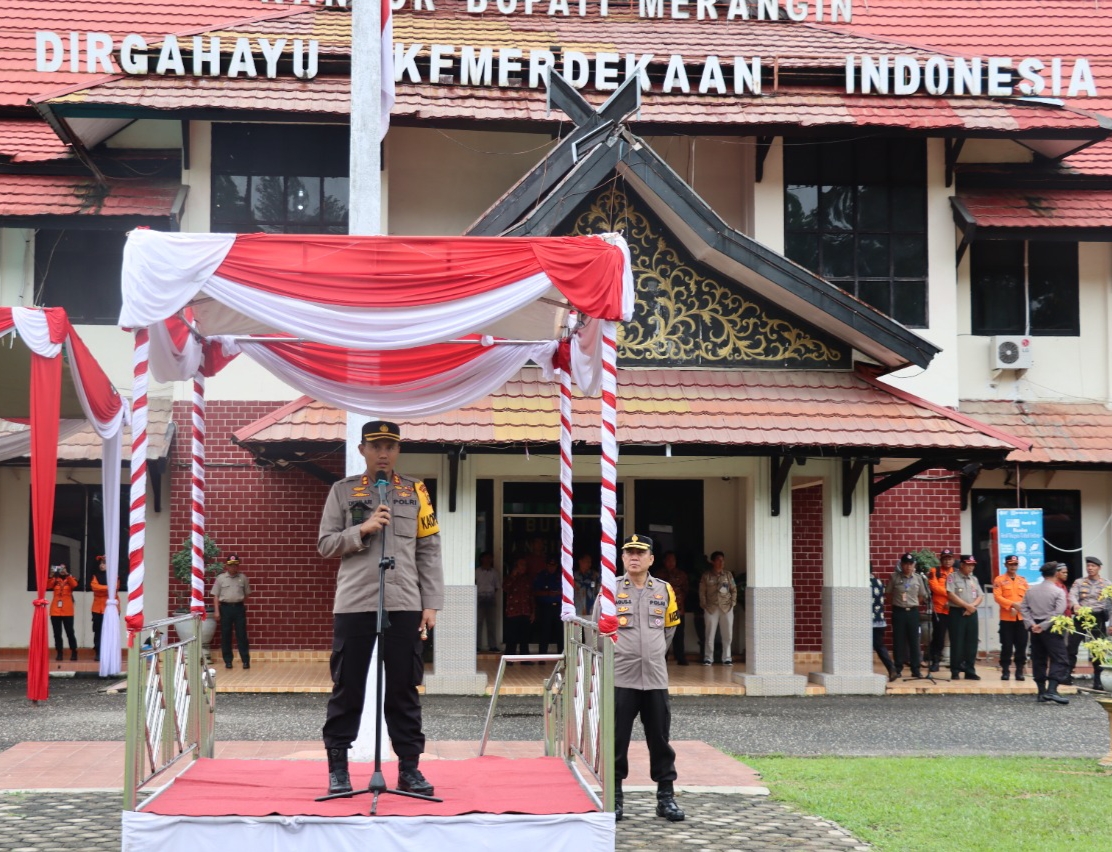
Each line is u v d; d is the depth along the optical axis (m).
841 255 22.23
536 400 17.97
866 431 17.83
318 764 9.20
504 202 17.88
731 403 18.17
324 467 20.95
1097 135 21.53
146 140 22.45
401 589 7.95
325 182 21.78
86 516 22.66
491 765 9.28
